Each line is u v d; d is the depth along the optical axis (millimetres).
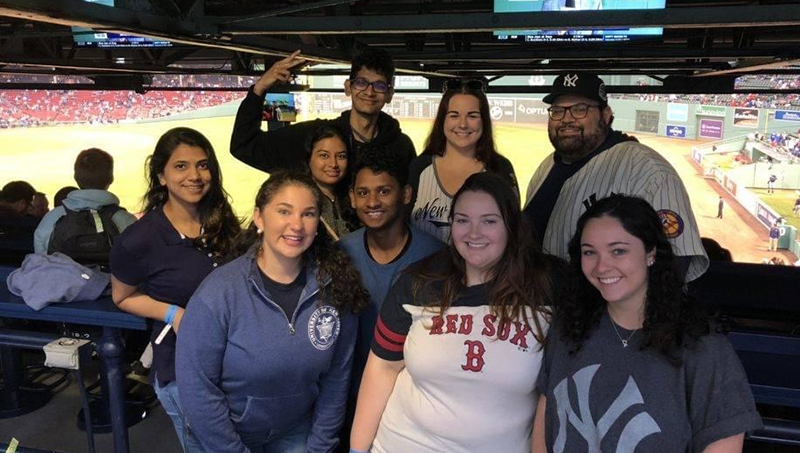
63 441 3139
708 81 7895
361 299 1988
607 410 1524
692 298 1517
